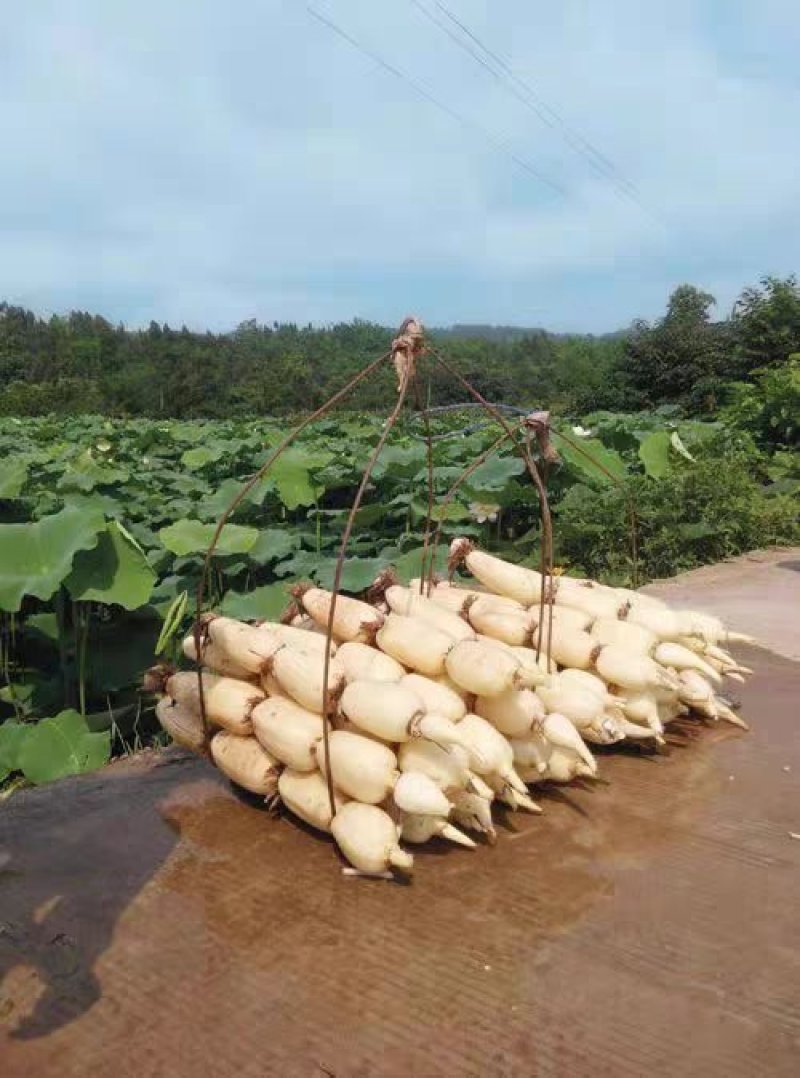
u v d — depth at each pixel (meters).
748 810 3.38
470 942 2.59
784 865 3.01
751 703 4.53
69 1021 2.28
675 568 9.03
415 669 3.34
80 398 55.97
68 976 2.45
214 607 5.72
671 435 11.18
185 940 2.60
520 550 9.60
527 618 3.68
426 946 2.57
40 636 6.07
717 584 7.98
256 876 2.93
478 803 3.00
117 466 10.70
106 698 5.72
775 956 2.53
